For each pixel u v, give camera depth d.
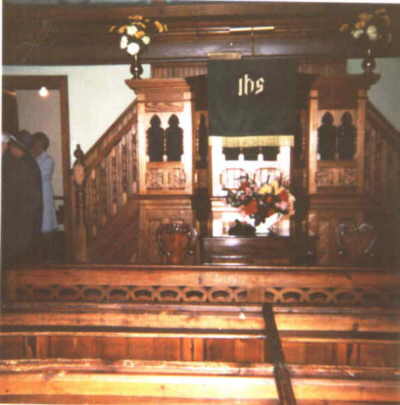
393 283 3.82
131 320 3.62
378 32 5.44
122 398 2.89
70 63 7.24
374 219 5.54
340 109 5.46
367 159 5.66
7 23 6.82
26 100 8.61
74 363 2.95
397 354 3.33
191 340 3.42
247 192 5.13
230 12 6.52
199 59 7.15
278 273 3.88
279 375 2.82
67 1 6.62
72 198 7.46
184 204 5.59
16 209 5.19
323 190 5.56
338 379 2.85
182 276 3.95
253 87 5.31
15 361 2.95
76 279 4.03
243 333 3.41
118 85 7.50
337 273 3.85
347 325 3.54
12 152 5.30
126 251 5.82
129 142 6.06
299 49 7.02
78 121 7.57
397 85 7.08
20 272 4.04
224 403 2.86
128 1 6.61
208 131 5.61
